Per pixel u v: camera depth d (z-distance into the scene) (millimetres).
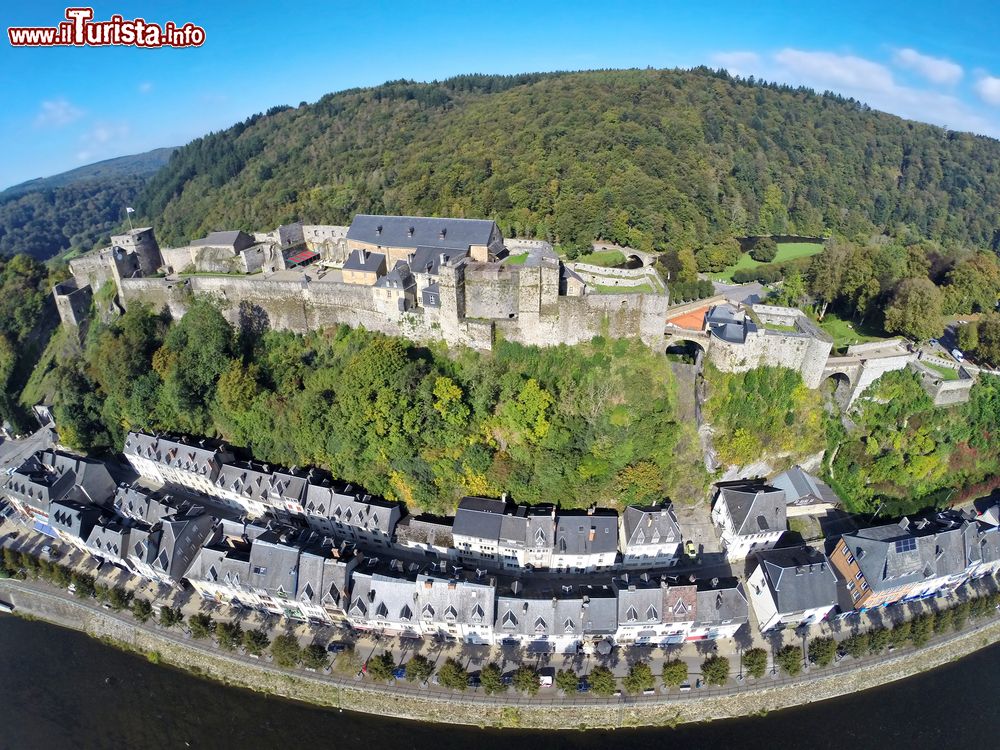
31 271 146500
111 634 91312
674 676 75938
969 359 112250
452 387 94938
